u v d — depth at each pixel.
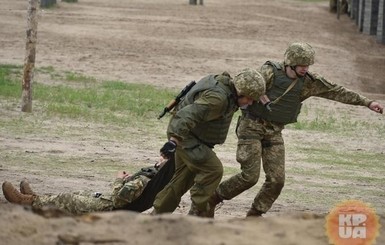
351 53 81.50
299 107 21.14
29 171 30.31
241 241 11.91
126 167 32.41
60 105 45.19
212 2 117.94
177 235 12.02
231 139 41.00
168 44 76.31
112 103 47.44
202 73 64.31
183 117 18.84
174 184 20.17
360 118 50.16
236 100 19.17
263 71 20.75
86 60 66.38
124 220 12.46
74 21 87.88
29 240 11.70
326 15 116.19
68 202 19.52
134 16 94.62
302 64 20.55
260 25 93.19
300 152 39.19
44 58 65.88
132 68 64.38
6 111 43.09
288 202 27.88
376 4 95.94
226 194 21.00
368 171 35.66
